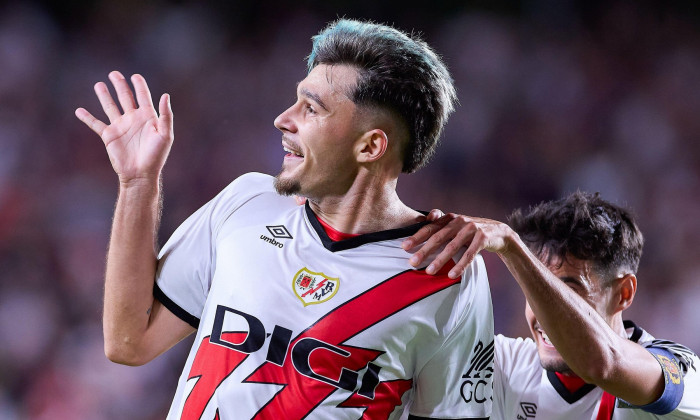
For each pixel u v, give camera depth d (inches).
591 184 1296.8
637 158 1352.1
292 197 294.4
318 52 277.4
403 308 265.4
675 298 1162.6
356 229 279.0
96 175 1171.3
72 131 1222.9
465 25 1424.7
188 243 293.6
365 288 267.3
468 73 1382.9
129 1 1334.9
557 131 1352.1
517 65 1397.6
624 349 304.8
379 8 1427.2
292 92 1354.6
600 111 1384.1
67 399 922.7
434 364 274.1
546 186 1298.0
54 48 1280.8
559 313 286.7
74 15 1310.3
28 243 1082.7
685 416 327.0
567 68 1405.0
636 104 1398.9
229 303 272.2
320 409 259.0
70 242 1091.9
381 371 265.1
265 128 1316.4
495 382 360.5
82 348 978.7
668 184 1327.5
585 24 1444.4
